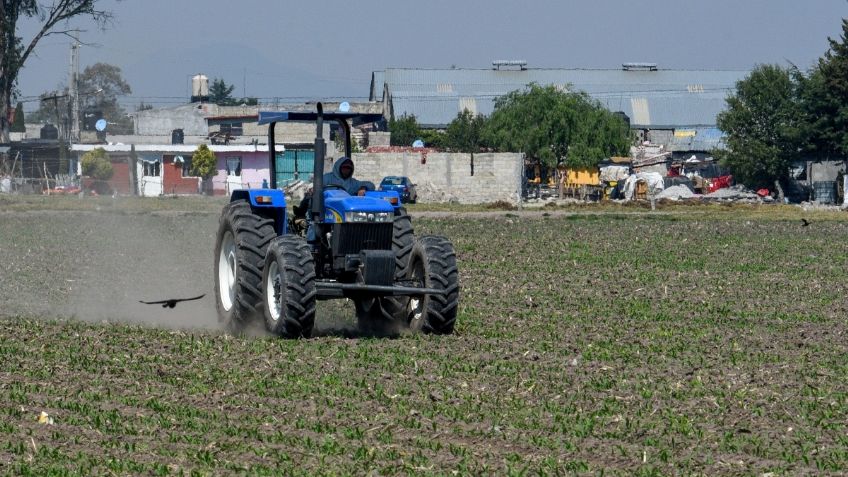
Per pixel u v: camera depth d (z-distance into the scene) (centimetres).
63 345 4122
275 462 2616
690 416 3111
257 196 4559
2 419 3002
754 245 9462
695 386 3538
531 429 2945
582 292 6212
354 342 4216
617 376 3694
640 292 6262
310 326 4203
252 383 3425
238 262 4438
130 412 3091
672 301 5891
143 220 11981
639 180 19712
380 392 3291
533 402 3250
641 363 3959
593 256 8350
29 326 4581
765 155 19525
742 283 6806
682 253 8688
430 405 3173
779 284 6775
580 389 3447
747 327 5012
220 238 4747
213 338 4272
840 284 6819
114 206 14900
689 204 16600
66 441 2783
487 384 3481
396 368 3706
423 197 19175
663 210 15462
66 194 19175
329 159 9562
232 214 4641
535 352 4112
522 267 7550
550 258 8175
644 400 3316
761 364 4000
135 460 2623
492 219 12938
